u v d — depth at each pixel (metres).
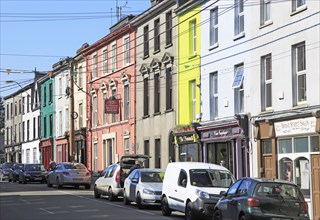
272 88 24.17
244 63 26.59
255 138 25.11
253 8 25.84
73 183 36.81
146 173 24.17
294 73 22.77
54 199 28.02
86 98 49.91
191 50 32.38
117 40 43.12
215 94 29.73
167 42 35.12
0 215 20.31
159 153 36.25
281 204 14.73
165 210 20.72
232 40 27.70
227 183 19.20
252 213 14.53
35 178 45.41
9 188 38.06
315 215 21.03
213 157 29.72
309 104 21.53
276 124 23.62
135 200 23.95
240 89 27.16
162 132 35.50
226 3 28.39
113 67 43.94
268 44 24.58
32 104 69.00
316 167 21.03
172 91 34.41
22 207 23.52
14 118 78.12
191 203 18.36
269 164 24.23
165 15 35.47
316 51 21.22
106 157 45.16
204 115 30.36
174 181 20.27
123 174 27.09
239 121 25.81
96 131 47.50
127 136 40.78
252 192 14.87
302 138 22.02
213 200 18.03
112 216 20.06
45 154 63.72
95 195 29.31
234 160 27.22
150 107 37.38
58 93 58.91
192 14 32.06
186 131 31.75
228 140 27.69
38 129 66.50
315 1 21.42
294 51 22.88
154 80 36.84
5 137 83.44
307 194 21.69
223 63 28.59
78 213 21.09
